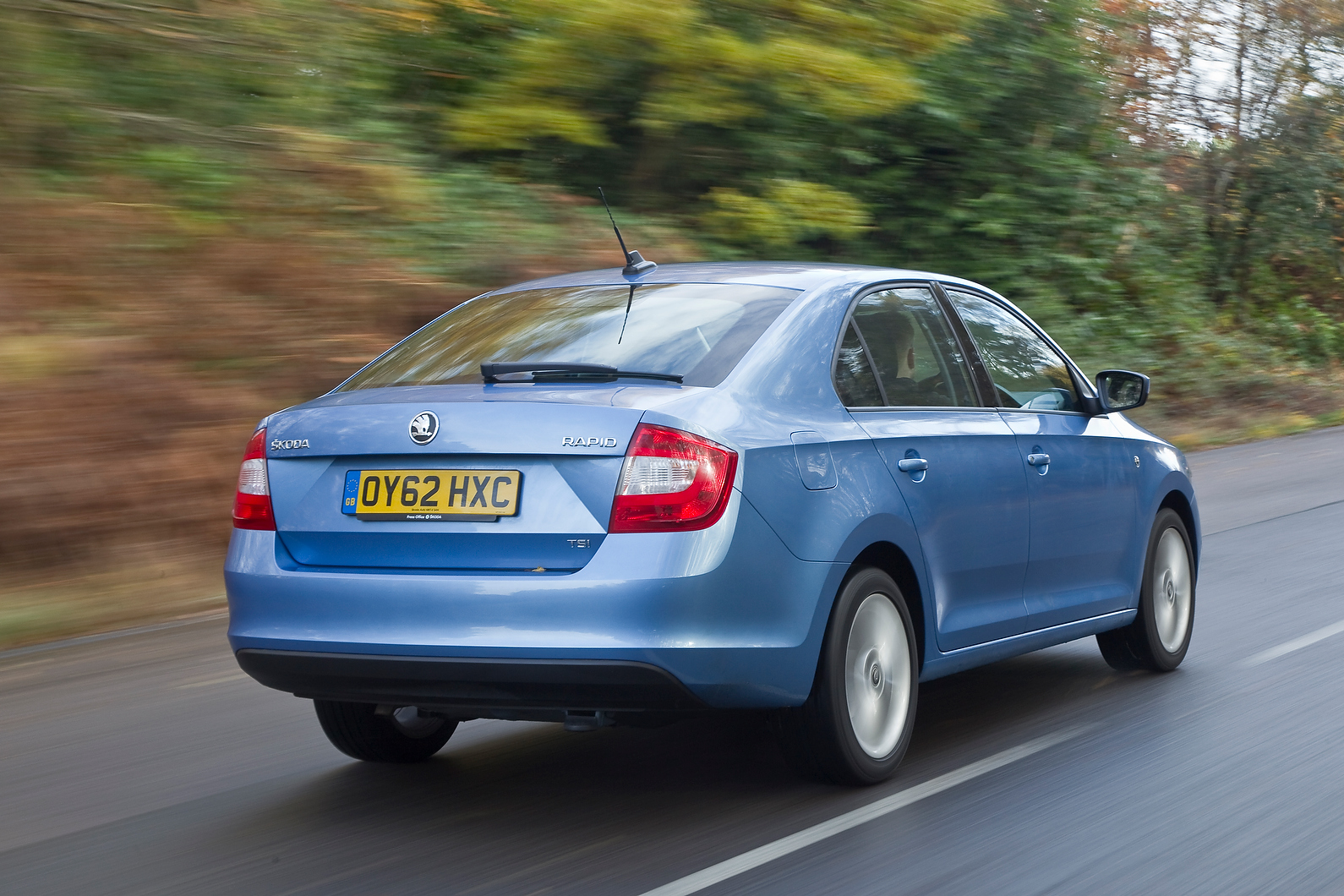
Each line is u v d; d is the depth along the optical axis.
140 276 11.72
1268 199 29.81
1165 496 6.48
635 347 4.42
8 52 12.50
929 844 3.96
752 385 4.27
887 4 17.86
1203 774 4.64
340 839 4.13
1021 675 6.40
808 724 4.33
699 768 4.85
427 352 4.81
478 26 17.33
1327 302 31.77
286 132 14.20
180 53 13.70
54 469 9.11
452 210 14.71
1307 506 12.18
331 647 4.02
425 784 4.75
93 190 12.53
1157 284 24.25
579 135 16.31
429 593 3.91
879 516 4.45
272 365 11.48
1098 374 6.08
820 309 4.67
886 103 17.56
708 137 17.61
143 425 10.04
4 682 6.44
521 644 3.80
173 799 4.60
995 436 5.21
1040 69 20.94
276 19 14.48
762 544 4.02
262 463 4.32
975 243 20.97
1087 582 5.81
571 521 3.87
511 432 3.95
